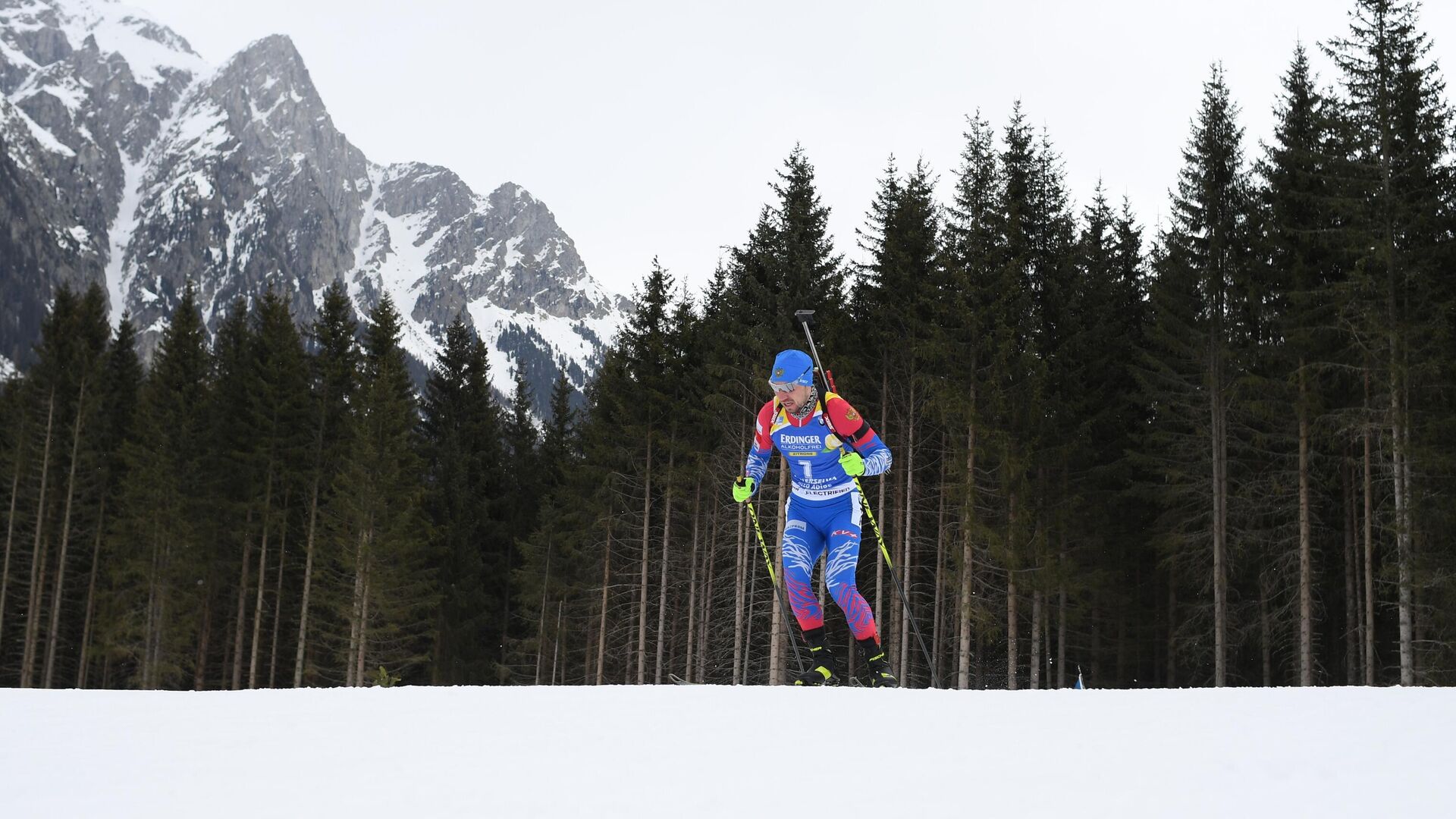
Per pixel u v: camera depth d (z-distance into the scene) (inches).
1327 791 72.1
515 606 1630.2
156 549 1302.9
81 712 120.1
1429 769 77.7
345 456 1282.0
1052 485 964.6
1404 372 711.1
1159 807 69.0
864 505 222.4
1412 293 770.2
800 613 215.6
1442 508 720.3
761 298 953.5
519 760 88.6
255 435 1328.7
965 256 943.0
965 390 890.7
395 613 1162.6
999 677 1135.6
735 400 975.0
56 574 1562.5
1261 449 869.2
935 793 74.5
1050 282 983.0
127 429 1599.4
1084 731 99.8
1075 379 944.3
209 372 1635.1
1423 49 795.4
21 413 1537.9
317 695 133.5
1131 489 930.7
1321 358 802.2
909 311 948.0
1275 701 116.3
